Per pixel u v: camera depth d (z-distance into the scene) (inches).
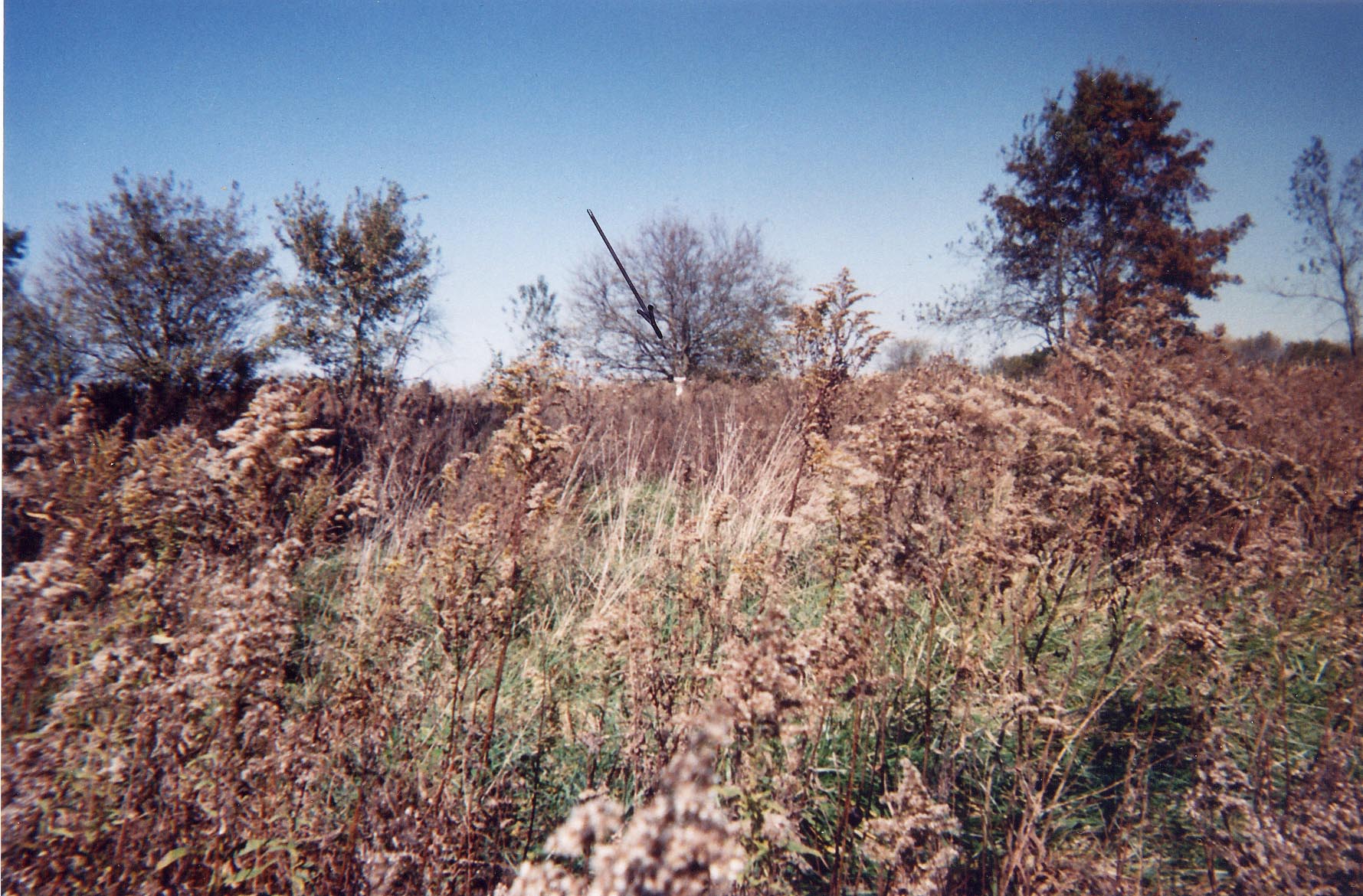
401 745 100.0
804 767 87.5
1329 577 143.4
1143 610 131.6
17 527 130.7
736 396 331.6
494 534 100.4
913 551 102.6
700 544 152.9
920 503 116.0
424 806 86.7
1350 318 602.2
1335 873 78.7
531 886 49.6
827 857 92.1
